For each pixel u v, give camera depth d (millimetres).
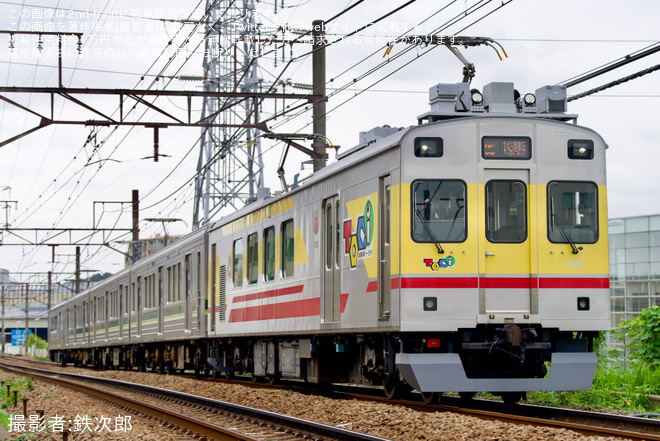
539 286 14891
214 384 24281
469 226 14844
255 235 23625
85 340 53219
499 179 15156
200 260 29250
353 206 16938
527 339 14516
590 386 15156
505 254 14953
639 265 33188
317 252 18844
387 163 15398
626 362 20312
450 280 14680
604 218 15352
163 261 34875
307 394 19297
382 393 21047
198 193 52062
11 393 25719
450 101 15695
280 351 22562
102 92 27578
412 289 14562
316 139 25234
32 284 84438
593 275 15141
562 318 14914
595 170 15438
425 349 15008
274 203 22047
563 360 15047
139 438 14250
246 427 14906
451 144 15031
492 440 11430
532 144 15227
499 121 15211
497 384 14766
